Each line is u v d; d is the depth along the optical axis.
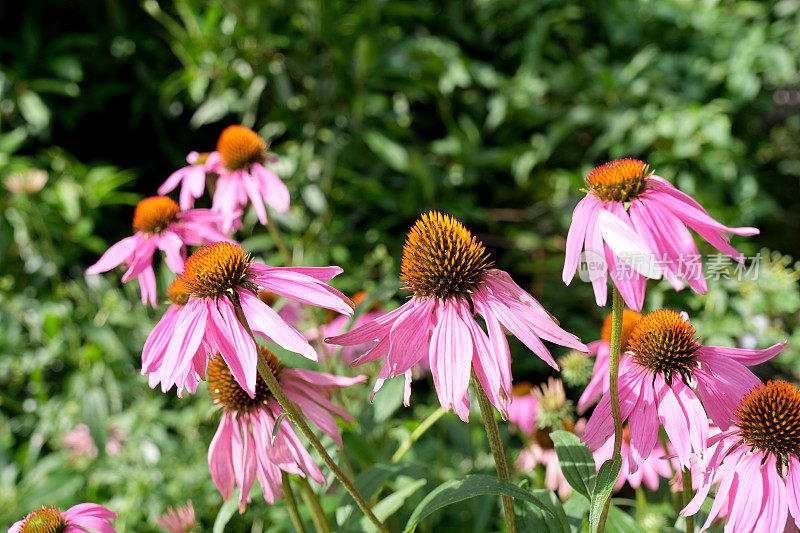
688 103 1.38
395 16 1.42
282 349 0.55
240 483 0.54
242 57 1.26
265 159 0.72
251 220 1.18
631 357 0.51
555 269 1.28
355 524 0.59
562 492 0.65
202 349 0.49
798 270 0.95
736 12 1.53
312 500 0.55
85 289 1.22
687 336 0.50
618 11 1.47
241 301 0.48
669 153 1.31
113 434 0.98
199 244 0.65
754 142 1.57
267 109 1.39
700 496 0.48
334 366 0.70
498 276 0.48
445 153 1.40
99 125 1.55
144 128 1.55
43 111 1.34
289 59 1.31
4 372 1.17
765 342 0.91
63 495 0.96
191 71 1.28
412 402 1.11
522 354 1.18
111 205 1.45
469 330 0.47
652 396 0.50
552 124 1.43
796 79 1.55
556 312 1.24
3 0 1.46
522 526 0.53
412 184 1.31
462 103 1.46
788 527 0.47
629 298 0.44
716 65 1.44
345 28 1.34
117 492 0.96
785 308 0.90
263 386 0.54
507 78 1.50
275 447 0.54
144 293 0.64
